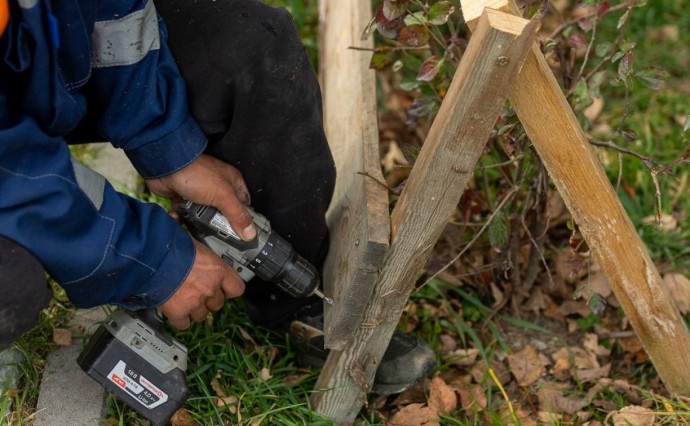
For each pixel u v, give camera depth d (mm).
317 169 1993
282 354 2344
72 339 2162
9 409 1993
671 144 3068
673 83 3344
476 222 2572
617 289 2037
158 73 1783
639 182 2922
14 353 2066
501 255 2361
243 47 1860
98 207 1656
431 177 1687
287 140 1938
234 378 2191
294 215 2055
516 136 2035
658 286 2006
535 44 1655
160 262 1766
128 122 1797
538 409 2324
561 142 1773
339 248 2045
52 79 1584
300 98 1907
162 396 1933
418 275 1860
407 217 1750
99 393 2045
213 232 1945
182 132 1830
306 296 2062
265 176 1990
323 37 2912
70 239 1612
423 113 2344
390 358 2191
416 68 2471
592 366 2428
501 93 1566
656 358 2141
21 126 1527
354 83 2373
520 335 2547
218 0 1896
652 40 3475
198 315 1909
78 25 1592
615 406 2295
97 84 1758
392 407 2293
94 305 1760
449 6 1938
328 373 2070
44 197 1554
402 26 2074
